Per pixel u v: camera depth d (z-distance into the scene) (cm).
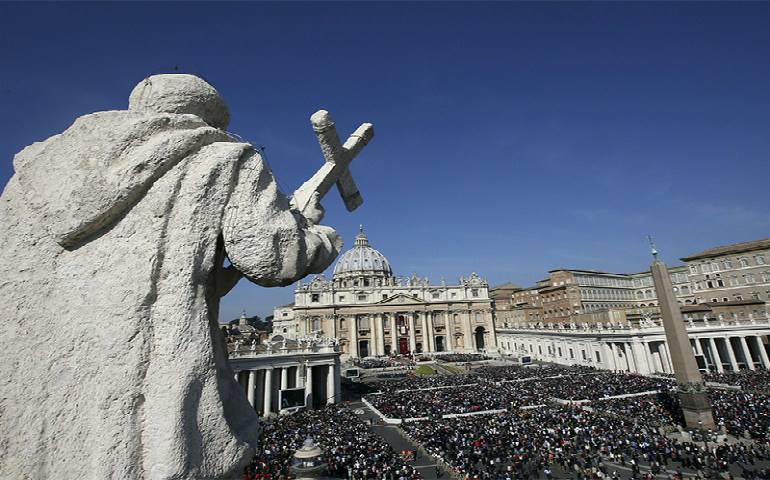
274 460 2809
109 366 445
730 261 8931
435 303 13375
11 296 473
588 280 11675
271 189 557
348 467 2705
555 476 2708
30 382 448
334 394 5597
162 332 459
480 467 2895
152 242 477
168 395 441
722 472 2623
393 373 8994
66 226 472
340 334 12900
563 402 4772
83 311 462
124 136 493
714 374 5897
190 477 436
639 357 6469
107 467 416
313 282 13688
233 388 586
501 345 12719
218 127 615
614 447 3005
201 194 497
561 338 8900
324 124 812
